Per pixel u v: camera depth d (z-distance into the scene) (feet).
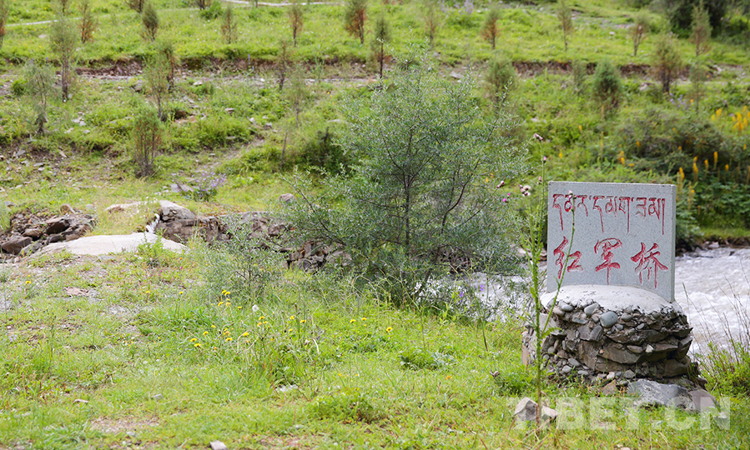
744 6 85.25
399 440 10.61
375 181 25.93
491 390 13.42
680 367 14.03
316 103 54.90
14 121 47.37
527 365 14.89
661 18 85.51
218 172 46.37
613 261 14.97
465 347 17.43
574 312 14.28
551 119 56.49
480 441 10.84
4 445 9.91
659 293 14.52
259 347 14.69
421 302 22.77
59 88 51.96
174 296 20.33
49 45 56.54
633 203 14.75
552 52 69.62
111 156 46.78
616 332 13.71
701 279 34.19
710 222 46.75
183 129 49.85
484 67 62.18
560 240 15.49
